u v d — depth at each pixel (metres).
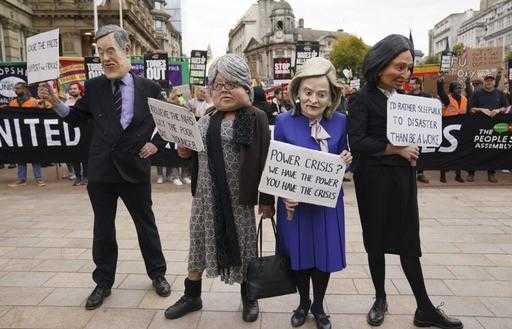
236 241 2.84
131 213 3.36
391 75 2.64
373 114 2.74
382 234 2.86
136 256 4.19
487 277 3.62
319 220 2.73
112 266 3.31
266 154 2.82
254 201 2.81
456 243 4.47
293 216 2.75
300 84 2.72
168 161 7.76
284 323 2.94
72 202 6.57
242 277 2.90
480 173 8.59
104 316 3.03
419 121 2.72
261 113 2.85
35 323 2.93
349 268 3.85
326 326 2.79
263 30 103.31
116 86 3.18
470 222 5.23
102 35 3.07
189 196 6.97
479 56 14.23
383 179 2.79
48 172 9.54
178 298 3.31
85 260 4.10
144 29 46.12
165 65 10.36
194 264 2.96
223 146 2.81
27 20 30.84
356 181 2.93
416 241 2.82
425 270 3.78
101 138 3.14
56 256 4.21
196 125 2.60
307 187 2.64
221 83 2.75
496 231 4.88
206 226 2.87
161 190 7.48
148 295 3.36
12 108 7.60
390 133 2.62
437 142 2.78
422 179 7.76
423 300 2.83
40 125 7.66
